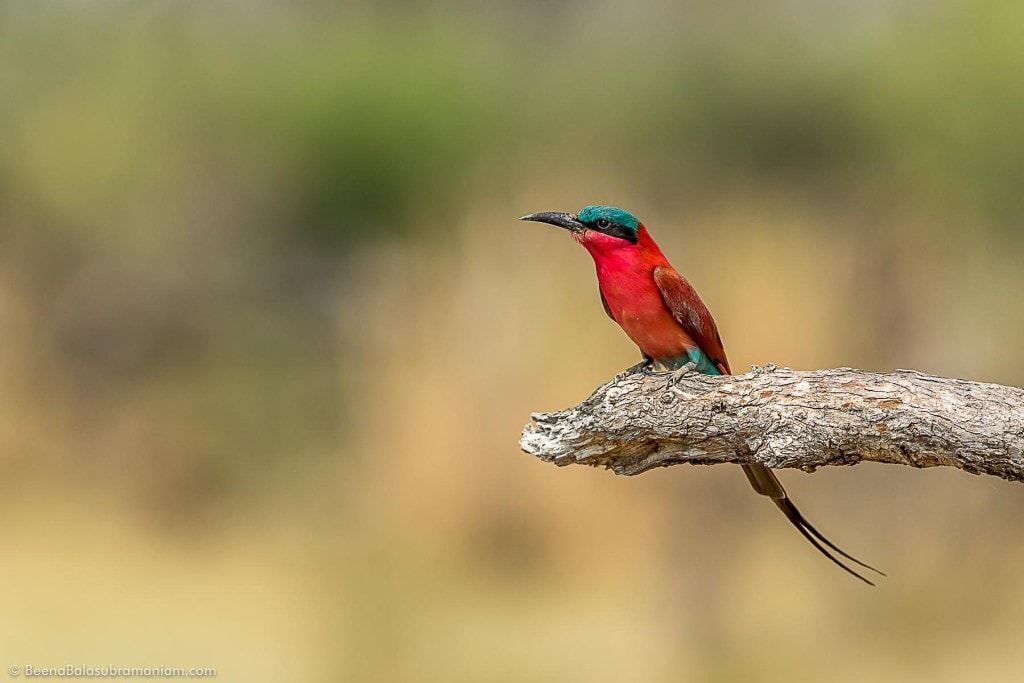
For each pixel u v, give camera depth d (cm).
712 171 2448
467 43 2794
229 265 2400
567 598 1321
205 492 1734
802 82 2492
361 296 2256
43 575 1416
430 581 1250
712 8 2672
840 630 1238
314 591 1243
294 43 2723
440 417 1440
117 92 2600
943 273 1551
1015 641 1196
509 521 1388
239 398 1869
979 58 2280
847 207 2006
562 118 2588
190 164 2539
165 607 1302
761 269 1433
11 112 2522
